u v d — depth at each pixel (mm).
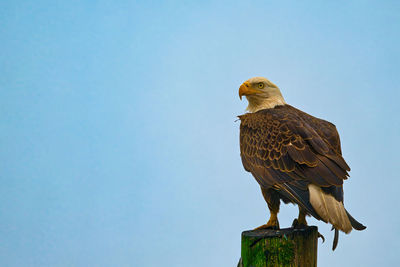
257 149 11031
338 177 9562
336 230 9797
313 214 9359
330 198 9383
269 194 10969
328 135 10781
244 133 11703
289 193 9969
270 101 12609
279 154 10461
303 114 11648
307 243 9391
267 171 10609
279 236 9320
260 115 11703
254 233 9688
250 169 11273
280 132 10734
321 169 9672
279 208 11086
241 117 12289
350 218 9500
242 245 9625
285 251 9273
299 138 10391
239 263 9859
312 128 10766
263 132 11102
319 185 9531
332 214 9078
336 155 10219
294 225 11000
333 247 9766
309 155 9984
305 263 9328
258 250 9359
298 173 9977
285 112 11555
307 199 9602
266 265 9289
